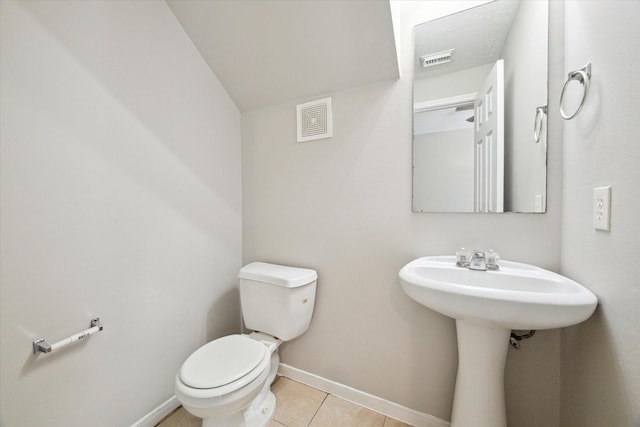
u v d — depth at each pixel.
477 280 0.99
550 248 0.99
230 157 1.62
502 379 0.92
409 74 1.22
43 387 0.86
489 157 1.09
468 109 1.13
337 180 1.39
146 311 1.18
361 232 1.33
